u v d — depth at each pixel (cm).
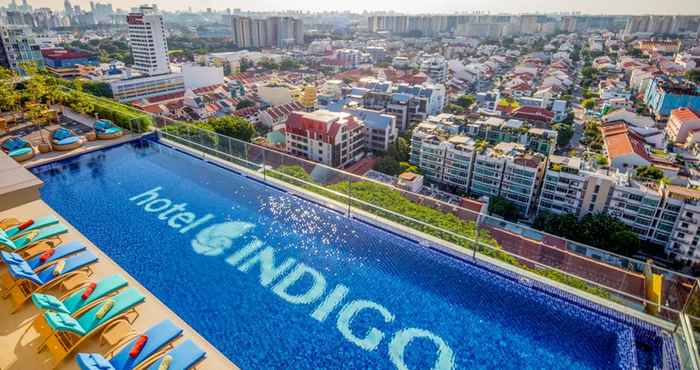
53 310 736
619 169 5150
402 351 844
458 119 6244
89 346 745
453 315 941
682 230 3772
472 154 4772
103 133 1991
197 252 1136
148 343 709
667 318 884
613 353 850
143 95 8994
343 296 989
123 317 800
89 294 816
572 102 10062
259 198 1455
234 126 5000
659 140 6347
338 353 834
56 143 1808
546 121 6812
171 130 1959
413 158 5400
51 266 910
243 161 1639
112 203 1395
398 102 7262
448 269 1094
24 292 858
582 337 884
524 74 11994
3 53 8606
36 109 2217
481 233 1124
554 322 923
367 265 1105
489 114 7162
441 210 1240
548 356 840
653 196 3847
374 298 987
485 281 1050
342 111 6366
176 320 859
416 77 10275
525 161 4478
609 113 7338
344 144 5269
